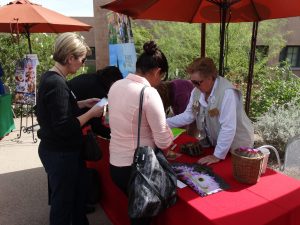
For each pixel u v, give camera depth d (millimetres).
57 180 1981
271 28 8875
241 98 2113
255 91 6406
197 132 2527
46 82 1805
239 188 1751
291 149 2594
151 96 1632
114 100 1740
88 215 3020
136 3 2648
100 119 2697
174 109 3121
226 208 1547
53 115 1798
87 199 2928
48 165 1975
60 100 1791
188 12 3199
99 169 3027
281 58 11688
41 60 8219
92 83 2691
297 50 11742
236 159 1786
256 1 2928
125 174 1742
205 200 1624
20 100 5355
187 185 1790
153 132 1670
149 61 1696
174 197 1653
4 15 4703
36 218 3033
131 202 1596
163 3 2889
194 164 2051
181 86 3123
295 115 4617
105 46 7586
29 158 4727
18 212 3143
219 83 2092
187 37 8664
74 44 1854
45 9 5172
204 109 2262
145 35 9117
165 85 3031
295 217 1562
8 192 3582
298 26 11406
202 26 3914
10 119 6137
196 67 2051
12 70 7762
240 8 3133
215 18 3402
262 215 1486
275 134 4324
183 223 1674
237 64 7828
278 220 1484
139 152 1633
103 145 2785
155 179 1591
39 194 3531
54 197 2027
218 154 2094
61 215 2049
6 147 5262
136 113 1646
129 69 3975
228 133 2045
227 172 1952
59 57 1866
